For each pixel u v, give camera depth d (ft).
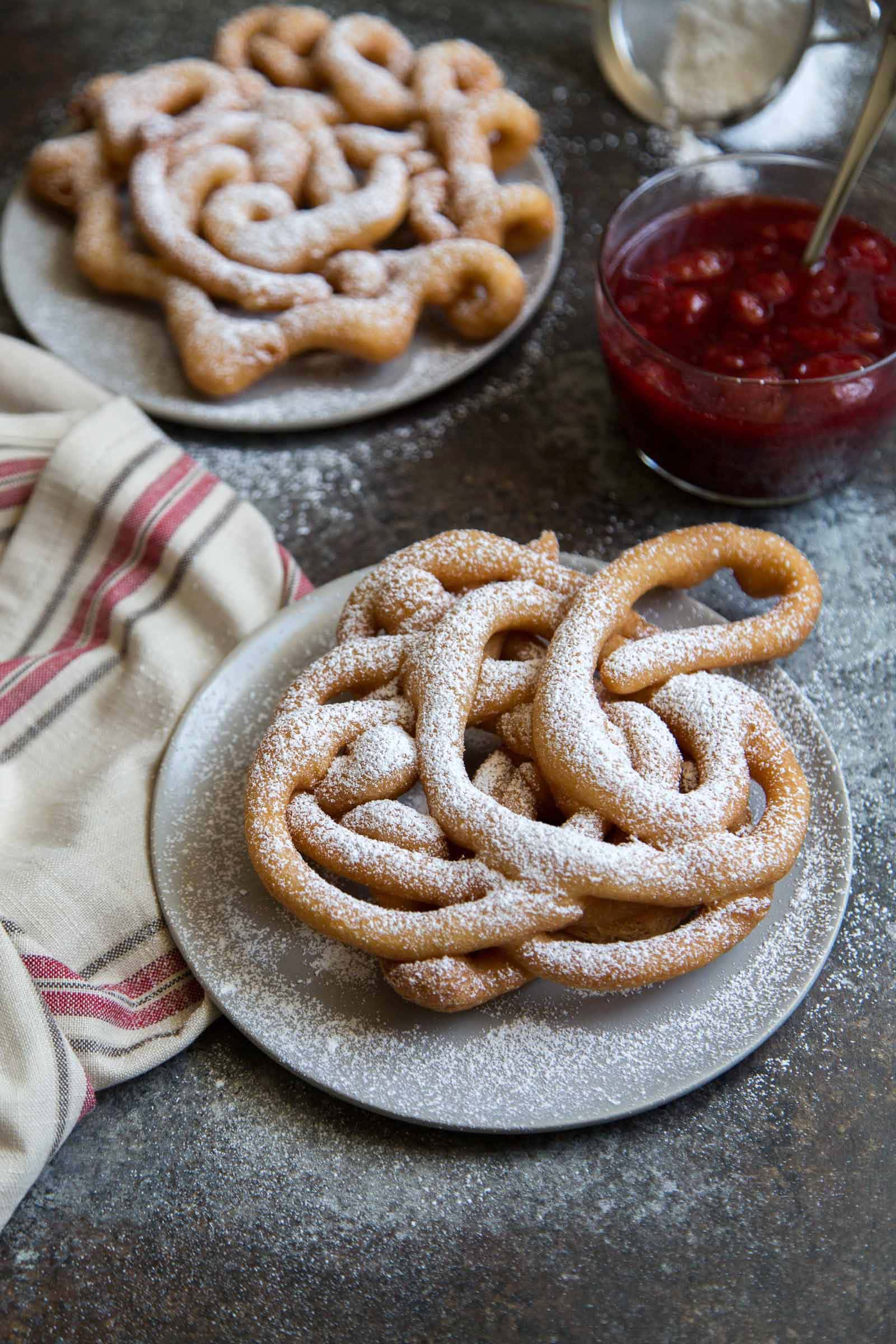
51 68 3.41
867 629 2.78
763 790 2.55
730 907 2.41
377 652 2.57
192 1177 2.43
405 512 2.90
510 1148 2.43
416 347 3.01
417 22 3.43
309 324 2.90
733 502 2.89
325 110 3.11
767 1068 2.47
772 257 2.85
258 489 2.92
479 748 2.61
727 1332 2.34
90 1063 2.43
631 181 3.23
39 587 2.81
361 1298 2.36
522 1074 2.41
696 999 2.45
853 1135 2.43
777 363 2.78
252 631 2.72
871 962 2.53
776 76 3.21
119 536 2.80
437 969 2.38
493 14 3.43
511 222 3.01
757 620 2.60
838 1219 2.39
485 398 3.01
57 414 2.89
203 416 2.93
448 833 2.44
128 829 2.57
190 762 2.62
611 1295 2.36
